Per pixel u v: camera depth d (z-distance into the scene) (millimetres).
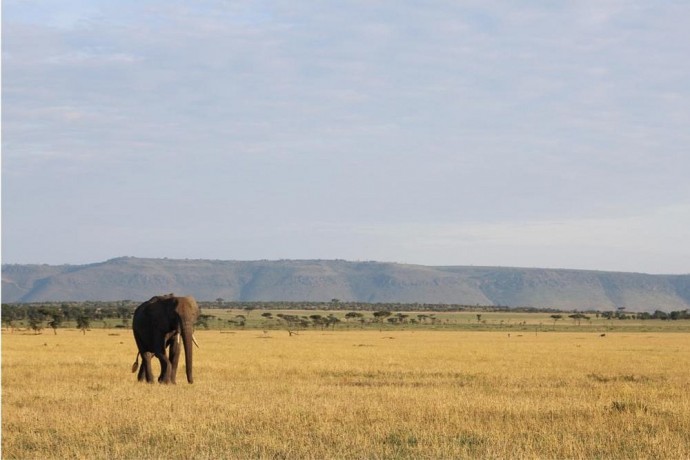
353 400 20906
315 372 33438
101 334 95875
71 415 17703
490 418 18031
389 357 47656
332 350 57656
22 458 13875
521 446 14875
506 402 20500
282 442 14953
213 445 14797
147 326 26812
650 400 21938
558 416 18453
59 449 14406
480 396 22266
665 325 173750
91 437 15328
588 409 19406
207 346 64125
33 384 25469
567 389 25484
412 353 53625
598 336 107750
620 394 23797
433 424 16922
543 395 23562
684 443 15500
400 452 14391
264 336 96625
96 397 21031
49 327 123562
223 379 29297
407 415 18125
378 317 179125
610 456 14336
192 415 17625
